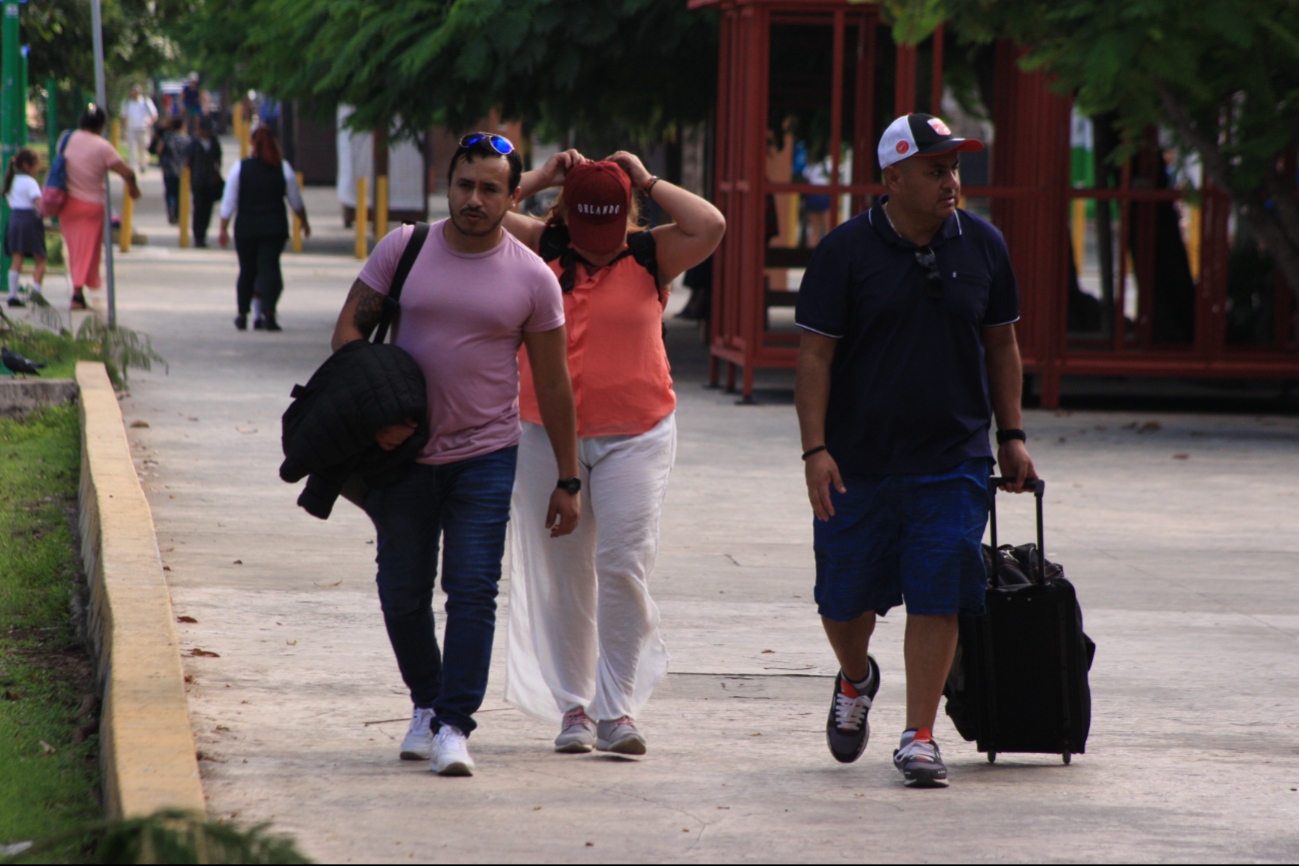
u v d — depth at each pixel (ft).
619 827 53.72
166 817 44.04
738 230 189.06
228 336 217.77
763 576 100.42
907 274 60.03
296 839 50.03
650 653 65.57
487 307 59.31
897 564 62.28
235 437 141.38
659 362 64.23
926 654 60.54
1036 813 56.95
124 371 165.78
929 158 59.52
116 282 284.82
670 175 297.12
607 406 63.41
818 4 181.27
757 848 51.75
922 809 57.11
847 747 63.31
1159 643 87.35
